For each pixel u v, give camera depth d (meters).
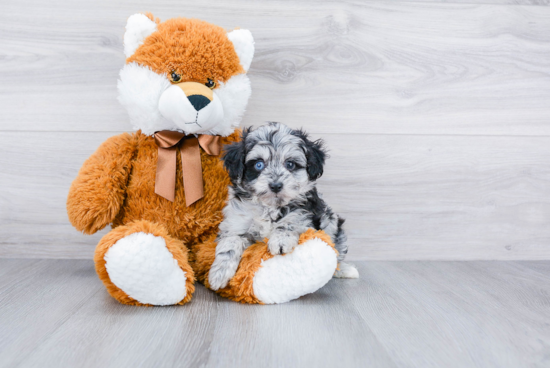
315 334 1.25
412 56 2.08
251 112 2.05
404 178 2.12
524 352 1.17
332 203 2.11
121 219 1.69
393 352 1.15
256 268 1.48
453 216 2.16
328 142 2.09
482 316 1.43
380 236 2.15
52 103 1.99
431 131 2.11
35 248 2.05
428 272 1.96
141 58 1.57
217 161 1.73
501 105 2.13
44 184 2.02
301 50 2.04
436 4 2.06
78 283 1.70
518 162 2.16
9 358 1.07
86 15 1.96
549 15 2.11
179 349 1.14
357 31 2.05
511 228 2.18
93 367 1.03
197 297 1.57
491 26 2.09
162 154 1.66
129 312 1.40
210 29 1.63
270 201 1.57
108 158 1.65
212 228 1.72
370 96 2.08
